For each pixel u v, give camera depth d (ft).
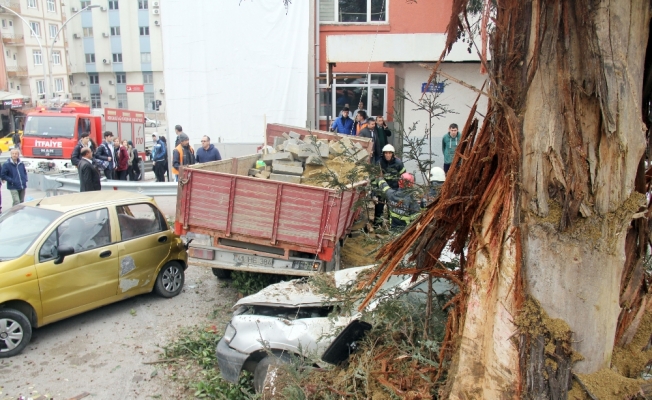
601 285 7.97
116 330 22.17
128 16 179.73
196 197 23.34
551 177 7.86
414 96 41.22
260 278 25.63
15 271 19.63
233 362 16.31
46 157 66.28
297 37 50.34
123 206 23.91
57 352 20.22
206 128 51.49
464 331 9.42
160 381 18.29
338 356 14.29
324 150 29.32
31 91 161.89
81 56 183.32
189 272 29.89
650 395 8.17
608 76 7.43
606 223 7.84
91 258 21.97
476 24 14.60
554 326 7.93
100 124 71.72
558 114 7.73
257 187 22.52
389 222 17.33
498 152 8.84
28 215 22.09
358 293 13.21
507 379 8.33
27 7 159.22
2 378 18.22
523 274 8.10
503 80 8.44
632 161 7.79
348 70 53.93
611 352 8.37
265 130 39.78
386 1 50.90
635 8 7.50
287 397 13.04
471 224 9.52
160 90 184.55
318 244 22.38
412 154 16.69
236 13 49.70
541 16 7.70
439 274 11.12
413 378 11.62
